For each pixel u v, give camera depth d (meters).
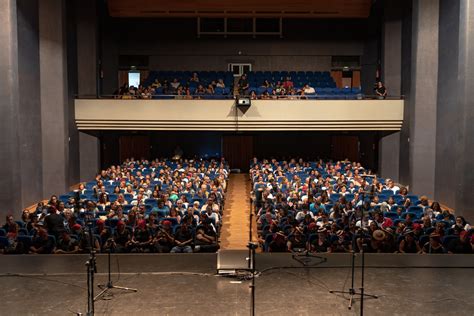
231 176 21.39
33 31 14.44
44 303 5.62
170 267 6.82
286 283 6.22
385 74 18.33
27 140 13.80
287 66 23.08
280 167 17.53
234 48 22.94
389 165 18.03
